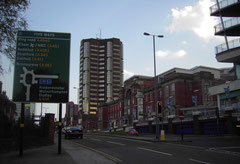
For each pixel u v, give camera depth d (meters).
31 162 9.71
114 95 167.75
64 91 12.51
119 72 173.75
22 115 12.02
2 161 9.98
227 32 34.81
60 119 12.66
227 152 13.57
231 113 34.44
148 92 71.12
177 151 14.21
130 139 26.58
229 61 36.03
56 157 11.20
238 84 35.50
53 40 12.86
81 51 177.75
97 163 9.68
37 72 12.40
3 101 14.87
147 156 12.19
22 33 12.52
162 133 24.53
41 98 12.23
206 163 9.88
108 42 174.12
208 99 57.59
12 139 14.37
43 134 18.89
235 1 32.94
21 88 12.11
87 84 165.38
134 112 68.69
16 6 11.51
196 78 59.91
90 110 161.75
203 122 39.88
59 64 12.70
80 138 29.34
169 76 63.25
